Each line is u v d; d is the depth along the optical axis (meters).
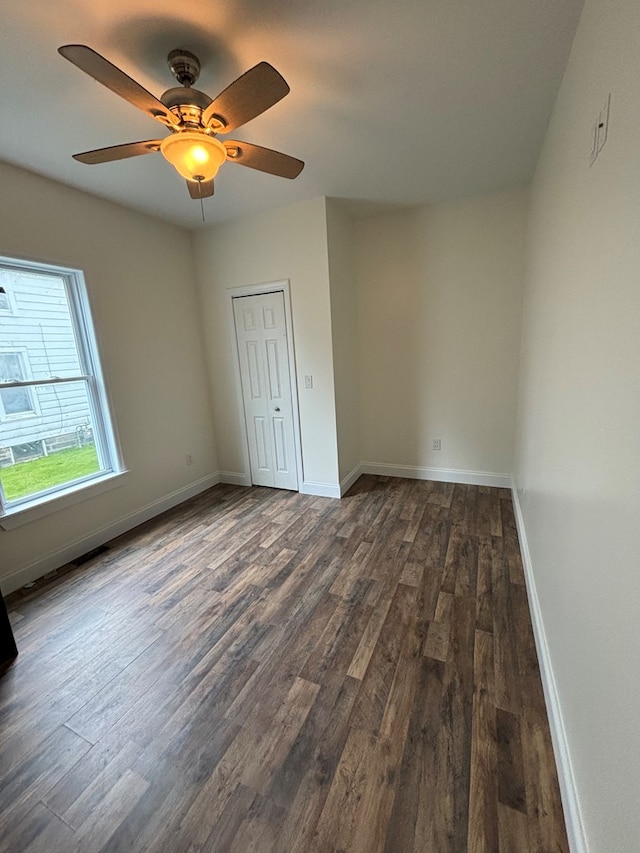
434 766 1.26
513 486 3.32
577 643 1.15
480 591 2.14
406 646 1.77
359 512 3.23
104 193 2.73
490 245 3.24
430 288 3.52
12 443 2.43
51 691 1.63
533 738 1.33
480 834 1.08
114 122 1.90
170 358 3.51
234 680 1.64
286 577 2.37
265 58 1.55
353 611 2.03
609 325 0.97
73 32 1.38
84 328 2.80
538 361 2.19
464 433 3.67
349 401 3.74
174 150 1.55
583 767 1.02
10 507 2.39
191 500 3.71
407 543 2.69
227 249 3.57
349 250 3.59
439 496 3.46
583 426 1.18
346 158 2.42
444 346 3.57
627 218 0.86
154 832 1.13
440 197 3.19
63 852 1.09
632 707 0.73
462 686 1.55
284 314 3.45
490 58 1.59
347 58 1.57
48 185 2.48
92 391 2.88
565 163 1.60
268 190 2.85
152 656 1.80
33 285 2.51
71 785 1.26
